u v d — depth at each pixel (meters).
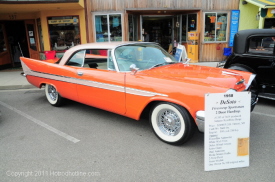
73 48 4.71
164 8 10.84
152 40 13.25
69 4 9.23
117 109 3.92
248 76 3.72
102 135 3.84
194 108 2.99
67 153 3.28
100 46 4.16
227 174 2.71
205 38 11.41
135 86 3.54
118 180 2.65
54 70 4.94
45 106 5.54
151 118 3.59
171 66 4.03
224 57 11.68
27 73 5.70
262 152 3.17
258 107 5.12
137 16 12.11
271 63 4.86
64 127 4.22
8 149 3.43
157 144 3.48
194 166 2.89
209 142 2.76
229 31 11.47
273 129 3.92
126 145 3.47
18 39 12.24
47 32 10.77
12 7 9.34
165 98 3.21
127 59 4.00
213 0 11.00
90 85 4.22
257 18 11.07
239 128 2.79
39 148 3.44
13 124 4.44
